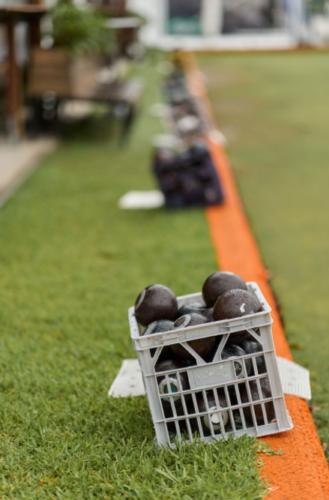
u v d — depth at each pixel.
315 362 4.42
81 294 5.72
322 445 3.52
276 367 3.18
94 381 4.06
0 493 2.99
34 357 4.50
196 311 3.46
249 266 6.10
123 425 3.49
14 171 10.17
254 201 8.75
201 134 12.93
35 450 3.31
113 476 3.00
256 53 30.95
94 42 12.76
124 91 13.44
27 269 6.41
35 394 3.94
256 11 36.81
